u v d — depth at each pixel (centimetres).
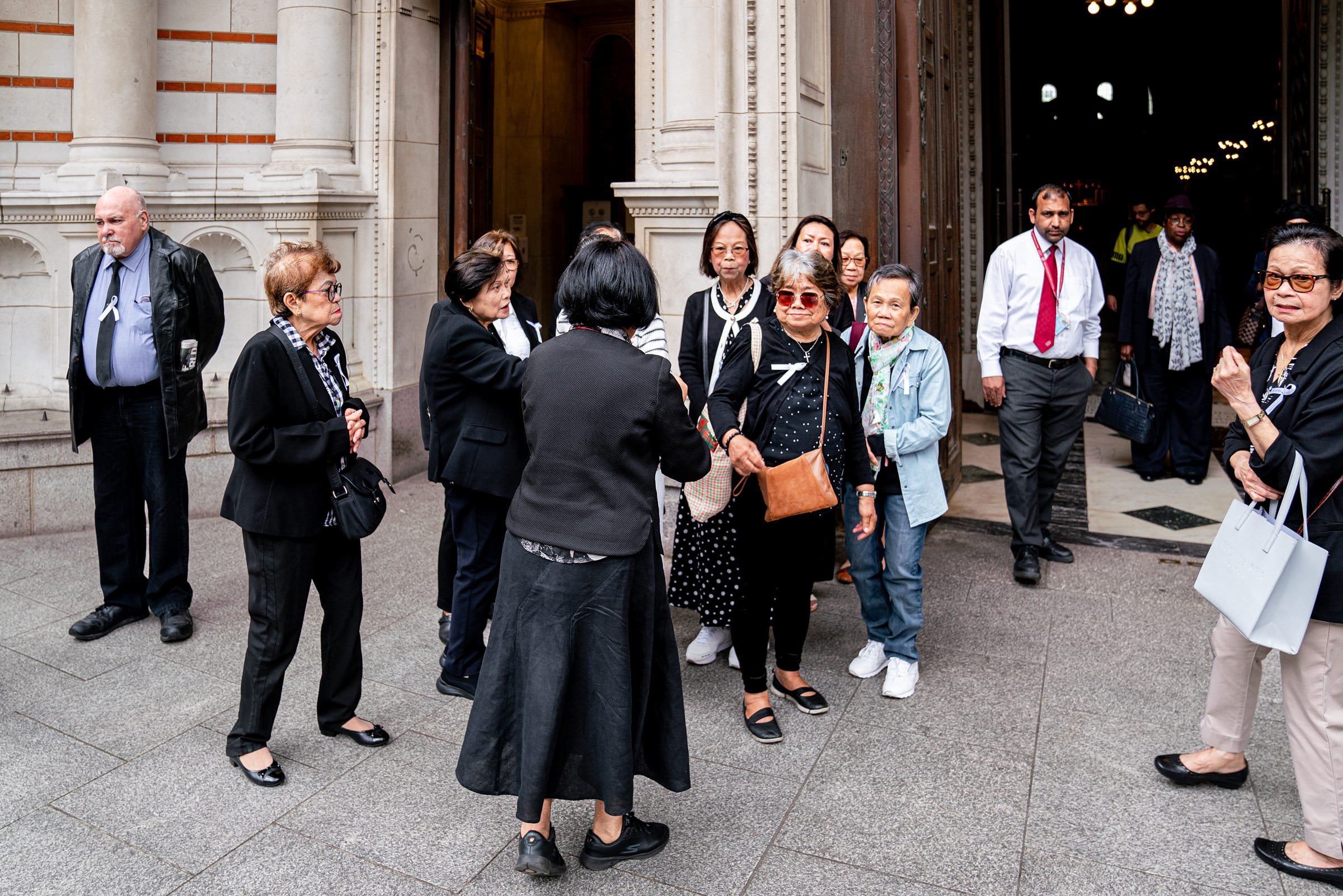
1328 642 265
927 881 271
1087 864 279
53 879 269
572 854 285
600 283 261
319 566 335
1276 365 284
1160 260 698
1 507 564
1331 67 854
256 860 279
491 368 351
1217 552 280
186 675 399
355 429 319
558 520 257
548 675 257
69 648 424
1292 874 273
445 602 417
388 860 280
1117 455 808
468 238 738
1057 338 518
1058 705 377
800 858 283
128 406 433
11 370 623
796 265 340
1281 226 275
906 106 546
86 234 608
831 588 511
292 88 646
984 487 711
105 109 612
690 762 330
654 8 575
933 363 380
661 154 556
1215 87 1852
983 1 990
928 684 396
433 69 703
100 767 329
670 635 281
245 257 640
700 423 353
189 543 524
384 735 346
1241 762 315
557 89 1024
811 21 528
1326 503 265
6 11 617
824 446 347
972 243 996
